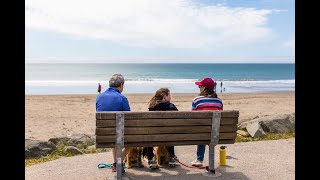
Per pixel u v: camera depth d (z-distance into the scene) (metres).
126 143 5.60
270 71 120.69
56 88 51.25
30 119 19.89
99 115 5.36
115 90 6.20
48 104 29.31
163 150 6.63
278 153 7.73
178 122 5.66
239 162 6.97
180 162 6.78
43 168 6.65
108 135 5.49
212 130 5.82
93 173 6.29
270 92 46.41
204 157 7.36
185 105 29.98
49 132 15.70
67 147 8.49
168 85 56.88
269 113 24.59
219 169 6.48
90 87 53.00
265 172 6.30
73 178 6.02
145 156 7.03
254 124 10.28
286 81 70.62
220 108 6.30
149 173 6.19
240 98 36.62
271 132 10.72
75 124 18.45
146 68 148.75
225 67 162.12
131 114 5.45
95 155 7.71
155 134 5.64
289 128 10.99
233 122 5.90
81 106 28.42
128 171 6.33
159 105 6.30
